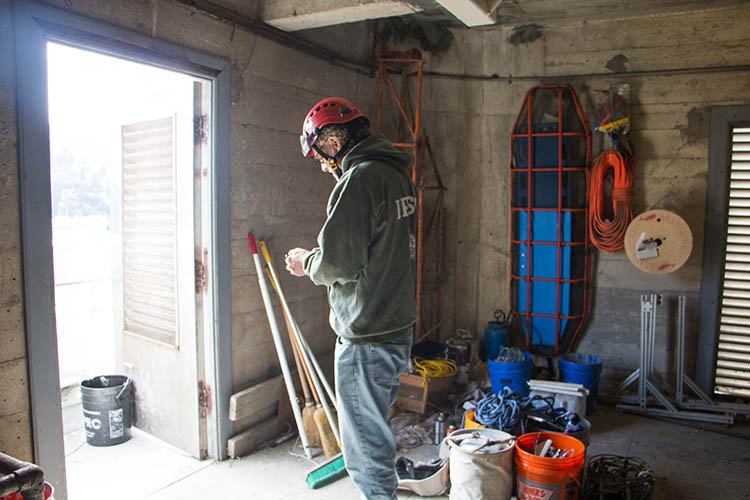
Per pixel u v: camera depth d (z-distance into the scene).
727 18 3.65
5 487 1.40
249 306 3.00
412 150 4.08
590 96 3.99
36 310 1.98
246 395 2.91
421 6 2.66
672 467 2.89
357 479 1.88
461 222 4.36
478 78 4.22
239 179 2.86
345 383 1.84
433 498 2.53
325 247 1.69
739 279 3.74
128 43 2.23
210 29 2.62
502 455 2.27
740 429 3.39
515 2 3.62
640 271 3.95
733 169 3.71
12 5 1.85
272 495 2.54
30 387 1.98
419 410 3.42
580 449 2.31
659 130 3.84
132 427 3.28
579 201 4.04
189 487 2.61
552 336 4.17
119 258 3.27
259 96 2.96
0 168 1.86
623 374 4.04
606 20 3.92
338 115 1.88
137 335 3.20
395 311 1.83
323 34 3.46
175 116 2.84
